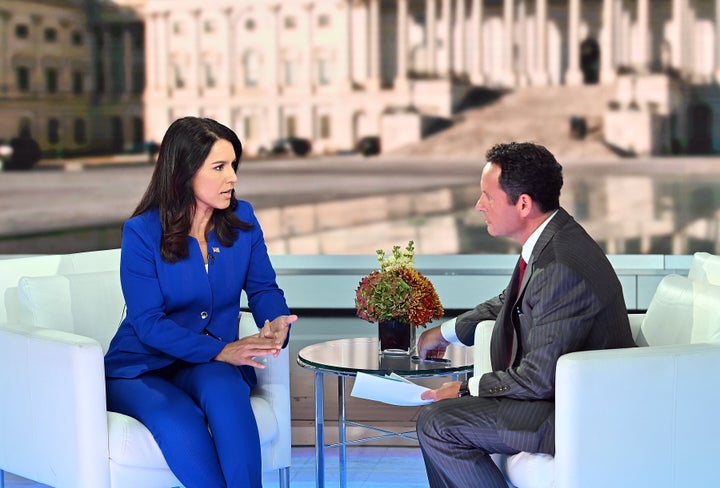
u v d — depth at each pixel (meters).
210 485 4.18
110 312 5.03
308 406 6.62
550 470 3.79
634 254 8.77
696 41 8.62
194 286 4.57
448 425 3.99
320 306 8.74
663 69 8.69
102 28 9.20
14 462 4.52
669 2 8.63
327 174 9.13
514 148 4.18
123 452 4.14
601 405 3.65
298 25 9.04
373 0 8.93
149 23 9.17
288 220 9.20
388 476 5.69
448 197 9.01
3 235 9.29
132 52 9.20
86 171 9.27
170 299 4.55
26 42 9.15
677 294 4.50
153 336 4.43
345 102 9.06
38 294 4.80
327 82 9.06
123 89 9.23
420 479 5.62
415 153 9.02
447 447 4.01
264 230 9.22
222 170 4.53
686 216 8.77
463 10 8.87
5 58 9.14
